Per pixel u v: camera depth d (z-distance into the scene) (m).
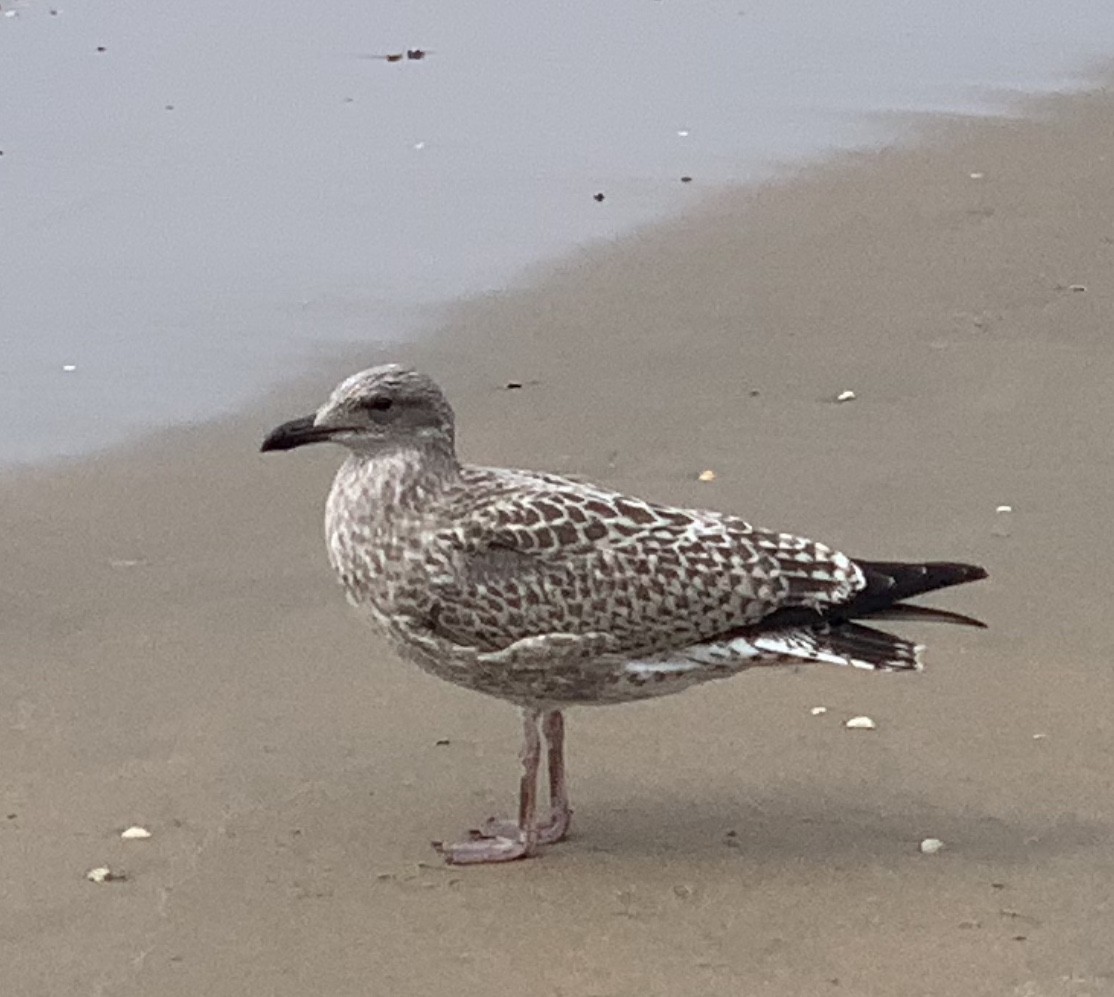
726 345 12.65
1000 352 12.49
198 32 18.73
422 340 12.77
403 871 7.64
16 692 8.87
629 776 8.30
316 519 10.55
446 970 6.99
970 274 13.70
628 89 17.41
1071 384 12.04
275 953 7.10
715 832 7.88
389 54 18.20
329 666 9.13
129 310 13.13
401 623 7.77
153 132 16.25
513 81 17.55
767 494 10.70
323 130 16.38
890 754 8.38
